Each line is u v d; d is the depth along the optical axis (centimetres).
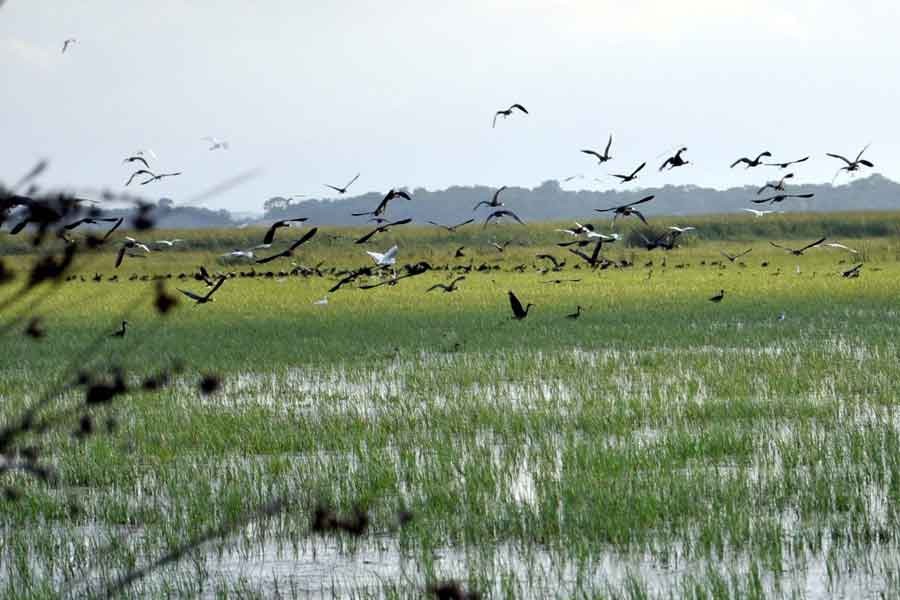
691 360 2630
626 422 1856
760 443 1680
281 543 1269
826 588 1079
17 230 421
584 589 1082
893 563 1139
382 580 1127
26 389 2403
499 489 1446
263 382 2469
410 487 1476
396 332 3422
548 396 2195
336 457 1692
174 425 1923
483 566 1135
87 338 3316
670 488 1370
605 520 1276
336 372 2619
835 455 1562
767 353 2734
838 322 3453
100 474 1580
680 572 1134
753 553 1168
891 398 2044
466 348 2983
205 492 1448
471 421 1903
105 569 1183
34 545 1273
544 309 4122
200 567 1194
